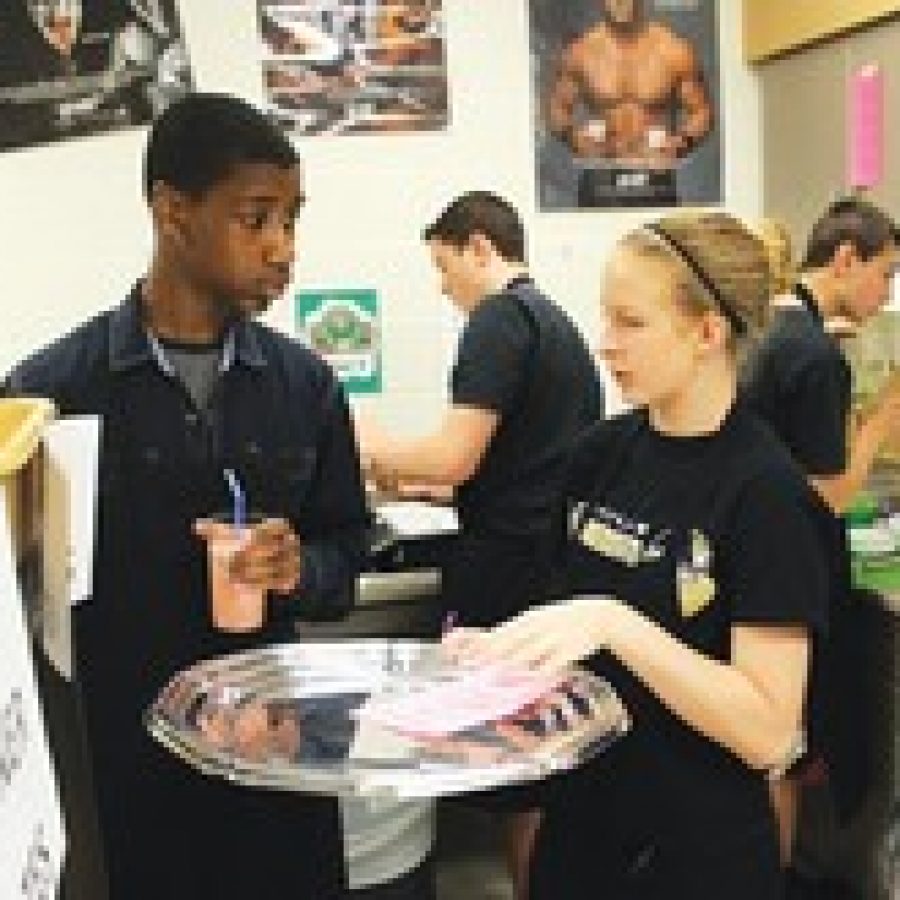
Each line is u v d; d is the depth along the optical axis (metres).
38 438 0.80
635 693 1.32
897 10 2.56
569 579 1.45
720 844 1.34
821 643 1.43
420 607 2.67
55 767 0.82
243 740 1.06
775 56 3.20
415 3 3.18
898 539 2.28
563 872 1.44
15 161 3.02
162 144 1.45
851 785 2.30
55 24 2.98
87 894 0.95
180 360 1.55
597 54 3.27
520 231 2.71
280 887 1.58
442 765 0.99
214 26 3.09
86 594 1.04
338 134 3.20
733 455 1.32
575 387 2.54
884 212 2.57
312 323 3.25
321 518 1.68
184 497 1.53
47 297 3.09
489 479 2.57
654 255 1.31
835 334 2.39
